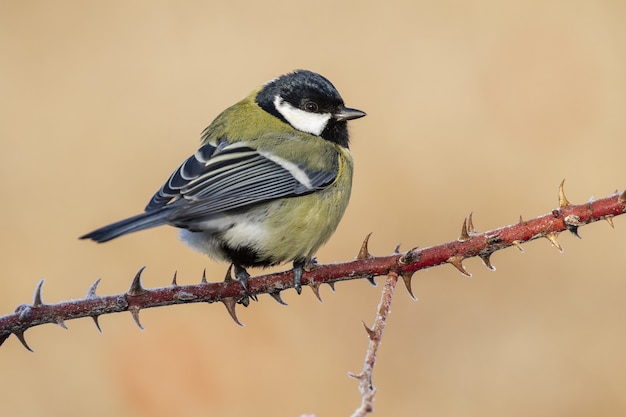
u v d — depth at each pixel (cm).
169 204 761
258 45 1441
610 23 1366
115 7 1450
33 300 584
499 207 1241
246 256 823
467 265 1159
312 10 1477
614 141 1278
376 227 1238
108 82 1383
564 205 587
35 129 1323
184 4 1469
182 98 1380
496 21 1408
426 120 1335
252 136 872
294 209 825
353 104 1364
